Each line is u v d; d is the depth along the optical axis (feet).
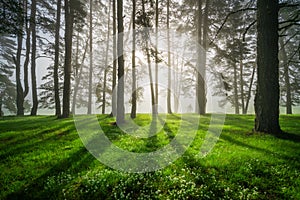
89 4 98.73
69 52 63.52
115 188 16.37
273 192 15.56
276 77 32.60
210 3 80.64
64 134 35.60
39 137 33.58
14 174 19.08
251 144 27.32
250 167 19.26
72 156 23.57
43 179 18.06
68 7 69.31
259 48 33.45
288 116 64.69
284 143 26.96
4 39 120.06
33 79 82.58
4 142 30.53
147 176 18.34
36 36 90.12
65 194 15.62
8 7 37.88
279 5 32.99
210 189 16.02
